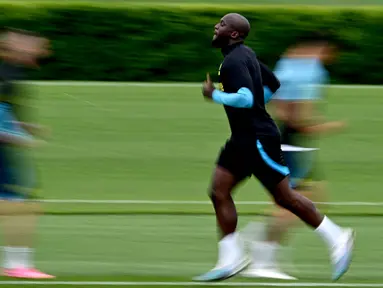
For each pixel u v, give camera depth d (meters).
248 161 14.52
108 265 16.16
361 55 40.66
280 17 40.88
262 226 15.88
